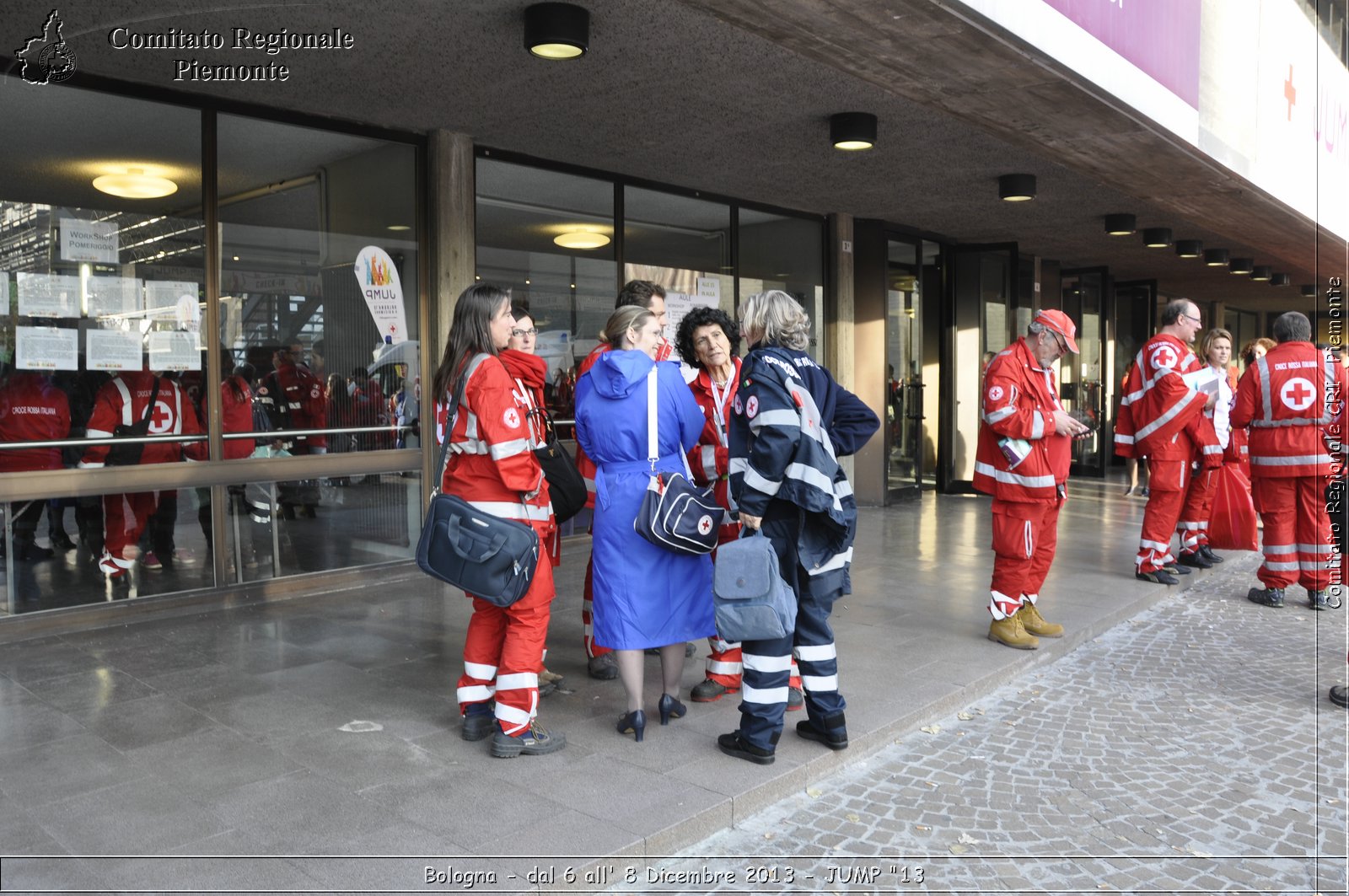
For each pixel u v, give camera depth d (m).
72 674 4.34
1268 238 11.15
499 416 3.26
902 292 11.19
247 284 5.81
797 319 3.54
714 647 4.13
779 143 7.13
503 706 3.43
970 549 7.88
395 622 5.31
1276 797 3.41
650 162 7.63
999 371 4.84
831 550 3.46
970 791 3.42
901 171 8.15
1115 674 4.81
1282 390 6.11
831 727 3.55
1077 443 14.88
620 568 3.57
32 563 5.02
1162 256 13.75
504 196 7.20
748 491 3.33
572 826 2.89
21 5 4.39
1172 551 7.99
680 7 4.61
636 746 3.57
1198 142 7.09
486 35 4.88
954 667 4.60
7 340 4.92
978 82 5.40
